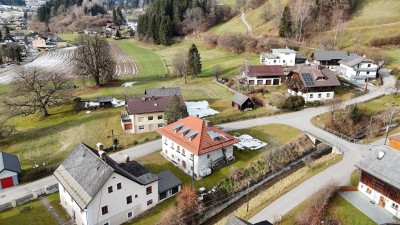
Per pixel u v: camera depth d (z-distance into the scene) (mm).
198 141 62156
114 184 48438
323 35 154125
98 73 124062
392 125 79688
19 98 109188
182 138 64875
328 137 73938
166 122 79750
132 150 72312
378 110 86250
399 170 49125
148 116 81188
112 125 86875
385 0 166125
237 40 161875
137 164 57062
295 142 72375
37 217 51750
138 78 138375
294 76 100250
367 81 103500
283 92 104125
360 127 80188
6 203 54219
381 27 147750
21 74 101000
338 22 156625
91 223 47094
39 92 97688
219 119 85875
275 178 63750
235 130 80000
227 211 55219
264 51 153000
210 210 54000
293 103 90312
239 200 57906
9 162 61969
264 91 104062
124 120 83312
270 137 75625
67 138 81125
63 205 54750
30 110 96500
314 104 93438
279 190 57625
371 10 163250
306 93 95188
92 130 84562
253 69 112438
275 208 51000
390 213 49156
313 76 96312
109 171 47688
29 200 55906
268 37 163875
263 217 49219
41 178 62875
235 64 142250
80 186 49031
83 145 56094
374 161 52469
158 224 49562
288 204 51750
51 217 51938
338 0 165625
